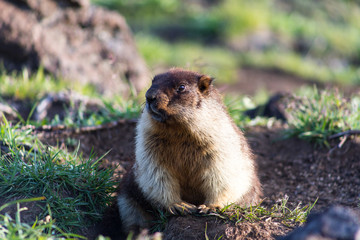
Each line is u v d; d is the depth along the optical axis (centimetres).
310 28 3322
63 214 749
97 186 843
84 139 1082
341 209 515
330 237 489
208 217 767
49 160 807
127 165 1004
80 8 1605
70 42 1571
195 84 780
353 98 1381
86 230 775
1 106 1160
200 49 2931
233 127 841
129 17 3359
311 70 2870
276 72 2798
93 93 1404
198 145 763
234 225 739
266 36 3153
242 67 2820
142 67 1755
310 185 1002
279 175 1052
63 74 1498
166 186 781
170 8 3469
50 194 762
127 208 825
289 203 903
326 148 1083
